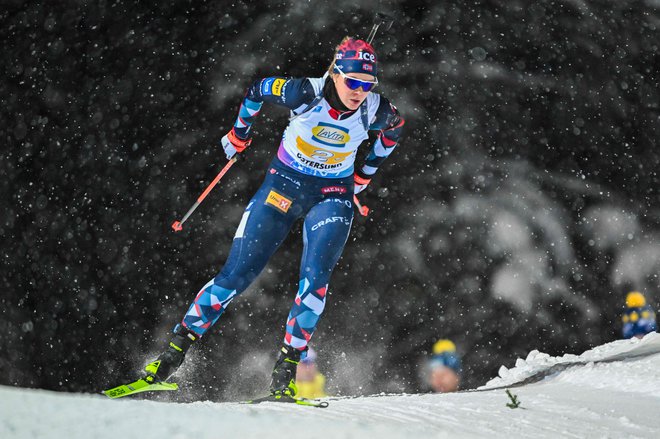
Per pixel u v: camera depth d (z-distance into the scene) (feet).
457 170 148.25
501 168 147.54
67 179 140.15
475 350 131.13
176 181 143.84
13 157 138.51
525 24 158.61
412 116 152.25
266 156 148.15
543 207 143.02
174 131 146.51
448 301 137.80
